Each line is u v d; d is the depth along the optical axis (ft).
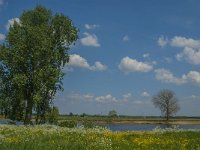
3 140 71.00
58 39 231.09
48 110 216.95
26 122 213.87
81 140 71.05
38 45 209.67
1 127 119.96
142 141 72.54
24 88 208.13
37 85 206.69
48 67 211.41
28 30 209.97
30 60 209.77
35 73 206.59
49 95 216.95
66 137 75.51
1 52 208.23
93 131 95.61
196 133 88.33
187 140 74.23
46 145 60.13
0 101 210.18
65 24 231.50
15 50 206.90
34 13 231.09
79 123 173.17
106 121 440.86
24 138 73.67
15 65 206.49
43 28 220.02
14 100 212.64
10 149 55.67
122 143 70.18
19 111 214.07
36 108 214.48
